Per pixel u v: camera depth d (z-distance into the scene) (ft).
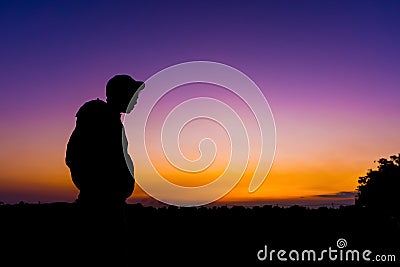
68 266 10.48
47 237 11.72
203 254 17.79
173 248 17.71
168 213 19.33
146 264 16.24
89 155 10.55
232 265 16.60
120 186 10.82
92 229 10.46
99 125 10.70
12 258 12.91
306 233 19.34
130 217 18.10
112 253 10.53
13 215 14.69
